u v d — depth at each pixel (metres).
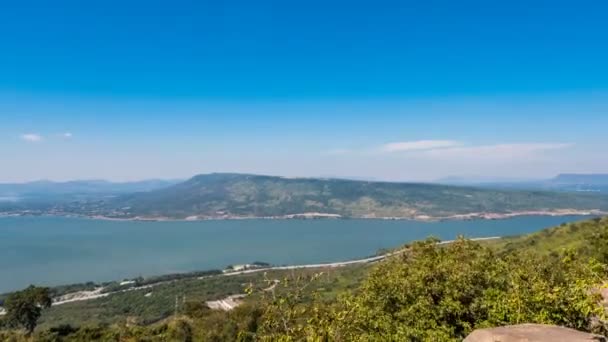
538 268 24.69
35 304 90.56
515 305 18.11
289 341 13.47
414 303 23.97
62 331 84.19
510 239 136.75
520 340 12.22
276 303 14.23
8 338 76.50
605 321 15.59
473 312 22.00
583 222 111.50
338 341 14.23
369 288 27.00
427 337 19.97
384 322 22.75
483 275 24.59
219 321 71.44
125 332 77.25
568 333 12.70
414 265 29.27
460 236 32.72
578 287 16.30
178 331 73.44
